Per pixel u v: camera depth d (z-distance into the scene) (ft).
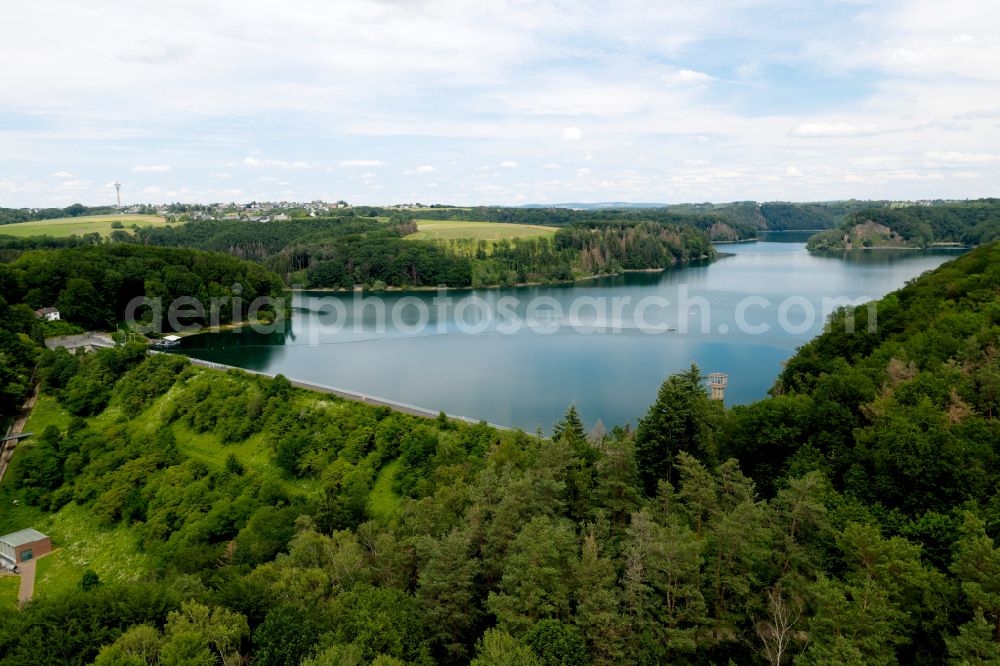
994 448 177.99
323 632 135.64
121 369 438.40
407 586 169.27
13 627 147.84
